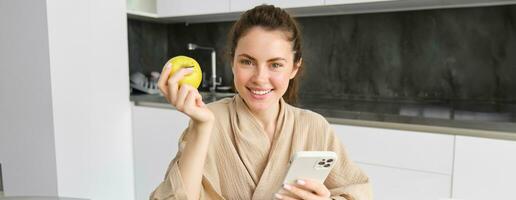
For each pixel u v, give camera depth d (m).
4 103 2.00
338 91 2.22
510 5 1.75
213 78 2.52
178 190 0.63
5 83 1.97
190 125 0.71
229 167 0.76
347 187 0.78
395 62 2.05
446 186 1.47
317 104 1.96
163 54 2.74
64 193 1.91
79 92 1.92
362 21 2.10
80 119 1.94
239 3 2.04
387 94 2.09
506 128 1.34
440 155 1.47
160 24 2.69
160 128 2.14
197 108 0.62
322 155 0.62
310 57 2.28
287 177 0.64
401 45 2.02
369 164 1.62
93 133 2.03
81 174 1.99
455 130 1.46
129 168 2.29
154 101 2.14
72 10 1.84
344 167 0.81
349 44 2.15
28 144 1.94
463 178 1.43
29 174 1.97
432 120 1.47
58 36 1.79
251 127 0.76
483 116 1.49
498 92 1.83
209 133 0.65
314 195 0.64
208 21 2.56
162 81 0.63
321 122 0.81
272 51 0.67
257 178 0.76
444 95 1.95
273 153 0.76
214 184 0.74
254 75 0.69
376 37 2.07
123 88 2.19
